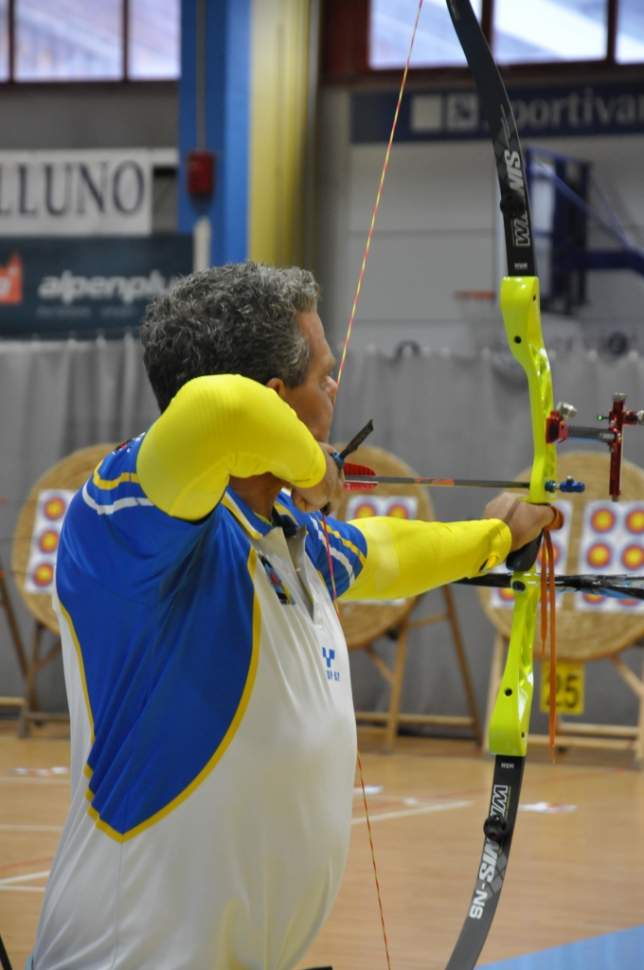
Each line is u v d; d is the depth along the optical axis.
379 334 18.78
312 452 2.53
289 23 17.53
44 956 2.79
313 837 2.77
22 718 12.59
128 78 19.42
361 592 3.23
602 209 18.17
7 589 13.38
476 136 18.55
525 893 6.50
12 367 13.67
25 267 15.98
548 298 17.95
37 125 19.67
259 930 2.72
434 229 18.62
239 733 2.66
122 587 2.63
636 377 12.06
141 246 15.77
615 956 5.34
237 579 2.70
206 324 2.73
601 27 18.36
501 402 12.49
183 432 2.35
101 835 2.71
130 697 2.69
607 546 11.67
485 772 10.60
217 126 15.78
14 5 19.64
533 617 3.78
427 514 12.26
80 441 13.55
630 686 11.72
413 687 12.64
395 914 6.05
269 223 17.06
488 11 18.69
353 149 18.92
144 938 2.65
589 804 9.20
